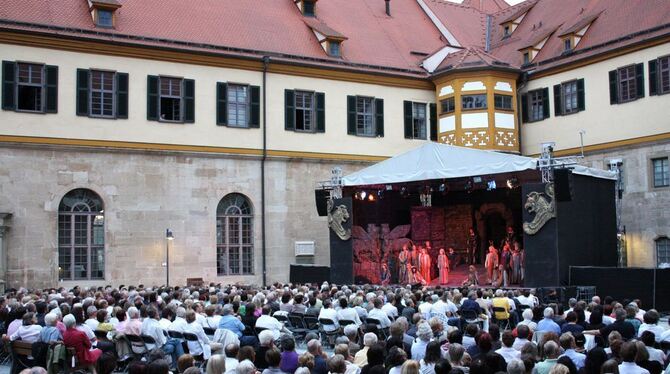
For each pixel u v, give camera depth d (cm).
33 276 2984
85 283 3103
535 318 1616
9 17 3011
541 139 3831
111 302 1888
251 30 3678
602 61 3522
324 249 3684
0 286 2875
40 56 3062
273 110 3588
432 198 3878
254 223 3509
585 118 3597
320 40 3816
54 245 3036
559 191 2686
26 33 3016
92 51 3166
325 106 3725
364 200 3572
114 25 3247
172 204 3306
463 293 2178
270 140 3566
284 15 3916
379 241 3441
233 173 3472
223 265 3450
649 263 3288
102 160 3169
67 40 3105
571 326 1327
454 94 3856
